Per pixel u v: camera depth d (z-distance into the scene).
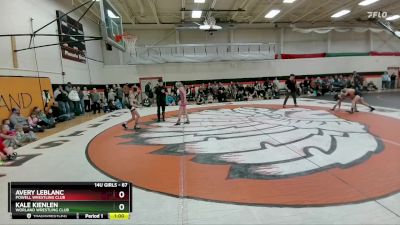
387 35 21.45
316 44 20.84
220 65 19.73
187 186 3.64
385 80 20.94
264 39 20.38
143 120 10.22
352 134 6.29
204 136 6.77
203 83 19.66
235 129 7.47
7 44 8.55
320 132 6.61
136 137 7.14
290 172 3.99
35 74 10.01
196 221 2.71
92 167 4.67
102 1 8.32
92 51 16.45
